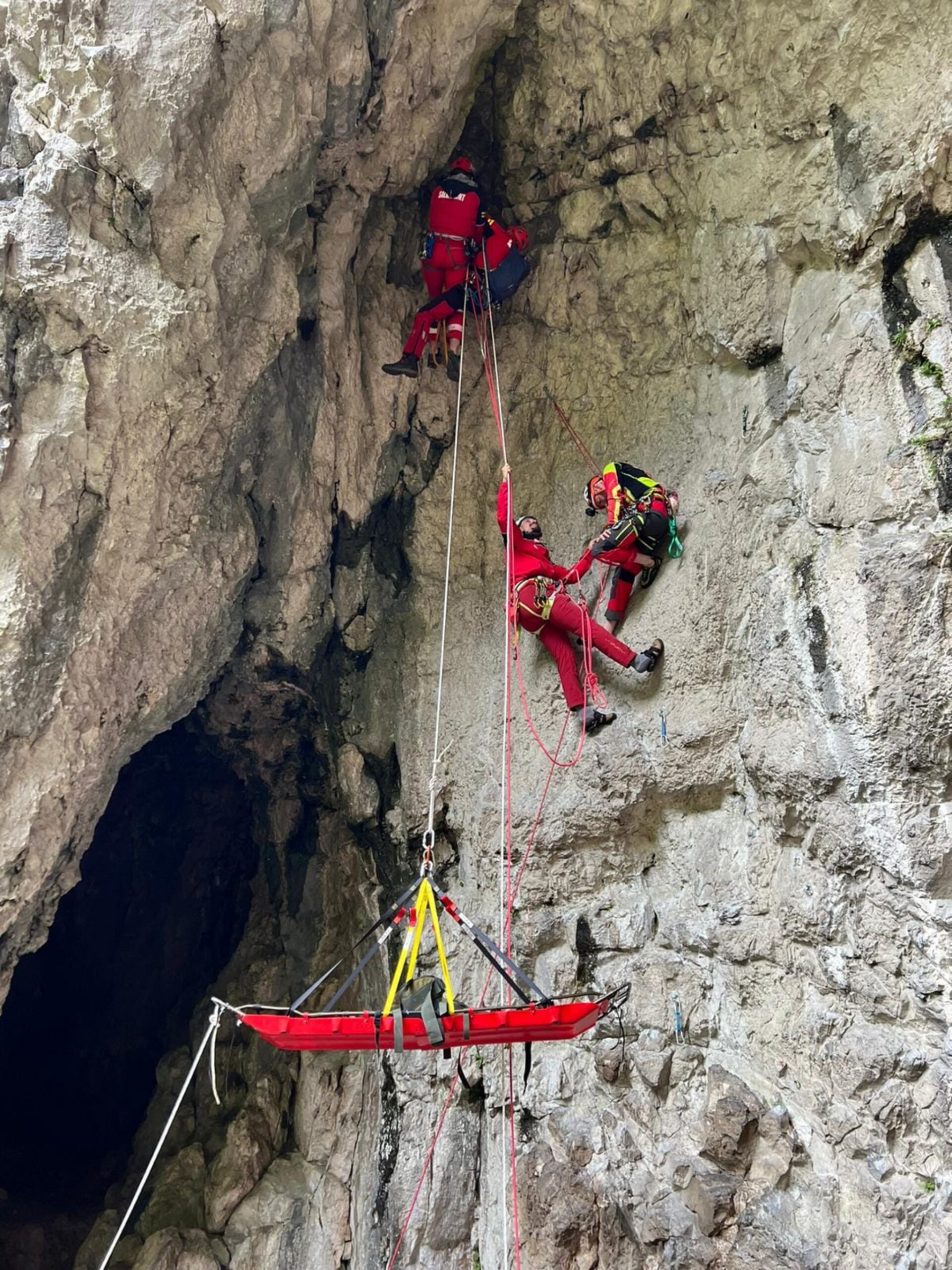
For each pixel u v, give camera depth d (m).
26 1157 7.93
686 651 5.18
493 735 6.03
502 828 5.70
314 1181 6.10
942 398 4.30
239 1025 7.10
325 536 6.21
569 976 5.29
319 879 7.02
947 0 4.43
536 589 5.34
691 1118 4.72
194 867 8.83
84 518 4.77
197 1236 5.91
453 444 6.71
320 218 5.80
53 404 4.55
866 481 4.45
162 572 5.18
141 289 4.59
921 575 4.14
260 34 4.54
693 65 5.38
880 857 4.16
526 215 6.56
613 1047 5.04
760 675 4.81
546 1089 5.25
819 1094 4.30
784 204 5.04
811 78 4.85
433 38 5.27
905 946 4.09
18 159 4.50
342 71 4.95
